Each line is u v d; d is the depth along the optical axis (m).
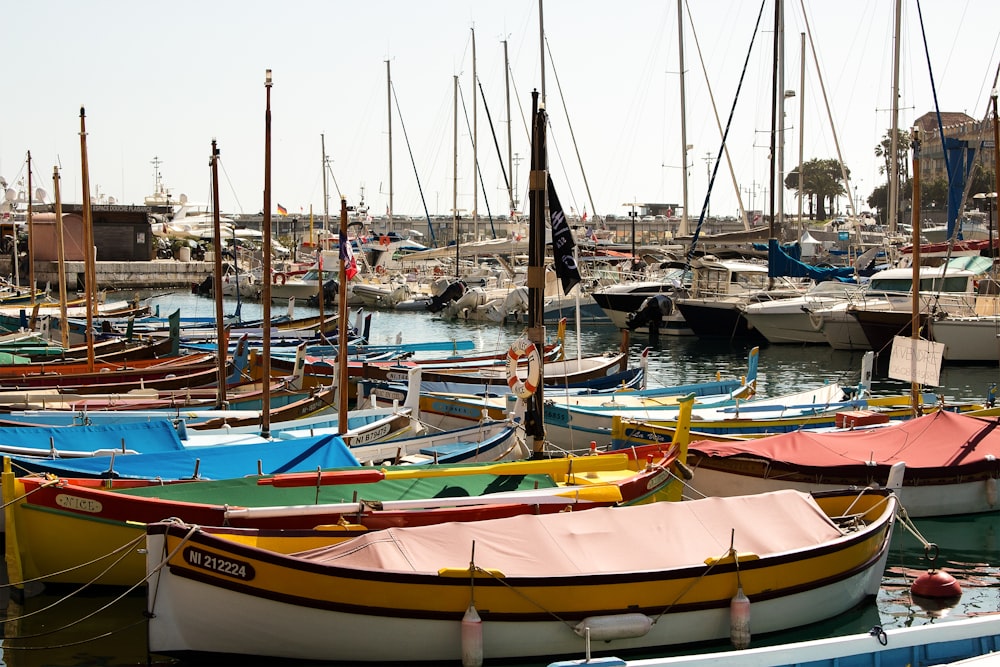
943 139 51.22
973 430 22.42
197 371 34.94
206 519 15.15
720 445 21.41
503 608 13.50
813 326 53.94
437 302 75.31
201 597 13.09
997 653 11.37
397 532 14.20
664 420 25.64
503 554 14.15
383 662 13.40
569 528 14.85
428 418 29.09
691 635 14.43
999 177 29.48
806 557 15.12
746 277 61.59
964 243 51.44
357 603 13.14
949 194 51.41
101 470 17.88
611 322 69.75
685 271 62.09
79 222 92.88
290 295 84.31
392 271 90.69
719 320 58.88
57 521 15.31
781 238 60.47
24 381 31.25
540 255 19.66
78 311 58.09
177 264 101.31
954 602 17.09
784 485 20.55
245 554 12.98
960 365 46.47
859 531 16.19
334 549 13.98
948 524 21.59
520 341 19.84
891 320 46.97
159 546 13.05
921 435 22.38
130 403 27.52
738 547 15.16
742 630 14.49
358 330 48.94
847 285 54.47
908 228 79.56
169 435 20.75
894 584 18.12
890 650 12.05
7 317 52.25
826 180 144.50
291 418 26.88
